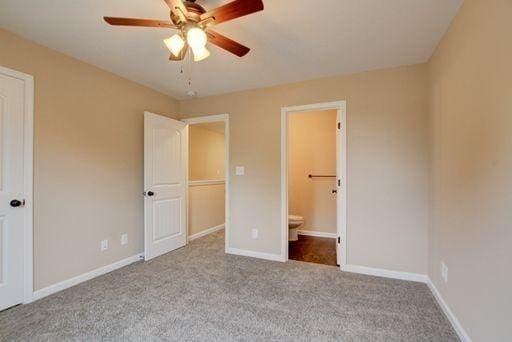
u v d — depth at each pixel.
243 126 3.52
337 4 1.77
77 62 2.60
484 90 1.48
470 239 1.64
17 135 2.15
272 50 2.42
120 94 3.04
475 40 1.59
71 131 2.54
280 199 3.29
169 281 2.64
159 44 2.32
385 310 2.08
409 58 2.58
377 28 2.06
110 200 2.93
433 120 2.44
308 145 4.76
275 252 3.31
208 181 4.75
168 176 3.61
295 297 2.30
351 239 2.90
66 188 2.49
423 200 2.63
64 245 2.47
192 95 3.67
